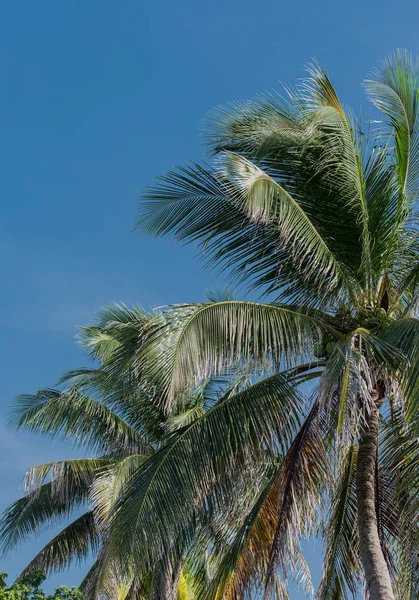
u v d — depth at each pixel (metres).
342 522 11.55
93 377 17.42
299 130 11.53
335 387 9.46
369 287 11.38
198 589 15.89
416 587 10.27
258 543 11.38
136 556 10.70
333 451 10.59
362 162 11.77
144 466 11.30
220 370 10.72
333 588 11.23
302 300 11.70
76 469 18.17
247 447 10.91
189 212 12.10
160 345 10.45
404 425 10.26
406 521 9.91
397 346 10.06
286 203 10.76
